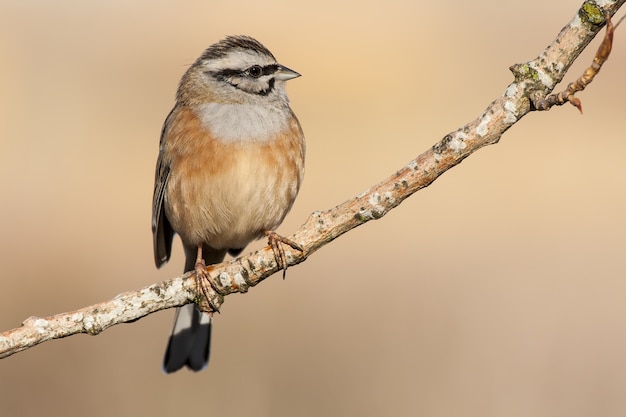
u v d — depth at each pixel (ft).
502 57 64.13
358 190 50.03
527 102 18.29
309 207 48.57
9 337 19.34
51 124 55.16
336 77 63.21
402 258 43.24
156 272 41.75
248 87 26.35
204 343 28.12
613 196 49.49
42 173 50.47
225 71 26.32
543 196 49.75
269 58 26.84
